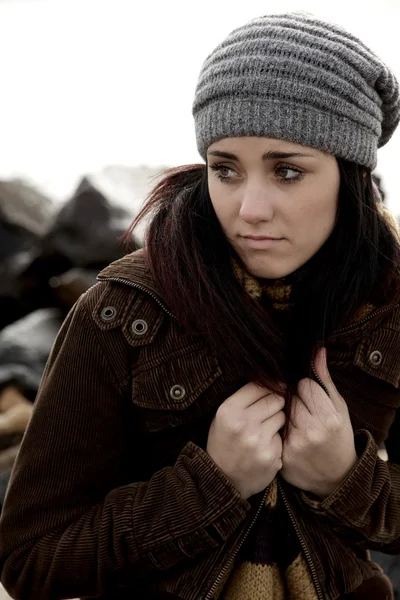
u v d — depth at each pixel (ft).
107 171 12.92
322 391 4.22
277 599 4.33
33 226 15.53
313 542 4.28
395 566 6.44
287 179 3.91
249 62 3.83
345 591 4.33
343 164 4.11
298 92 3.78
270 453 4.05
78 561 4.14
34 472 4.29
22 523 4.32
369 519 4.26
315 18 4.12
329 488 4.22
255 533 4.24
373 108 4.11
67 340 4.37
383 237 4.50
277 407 4.15
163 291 4.25
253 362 4.10
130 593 4.40
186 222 4.34
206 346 4.27
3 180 15.99
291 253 4.03
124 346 4.30
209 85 3.95
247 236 3.98
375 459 4.23
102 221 11.73
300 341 4.33
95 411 4.31
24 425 9.69
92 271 11.76
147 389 4.28
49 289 12.86
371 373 4.39
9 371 10.92
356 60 3.97
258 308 4.25
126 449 4.54
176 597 4.19
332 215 4.11
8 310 13.16
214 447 4.10
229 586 4.28
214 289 4.16
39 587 4.33
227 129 3.85
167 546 4.04
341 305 4.32
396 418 4.85
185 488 4.03
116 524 4.10
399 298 4.41
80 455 4.31
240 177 3.98
